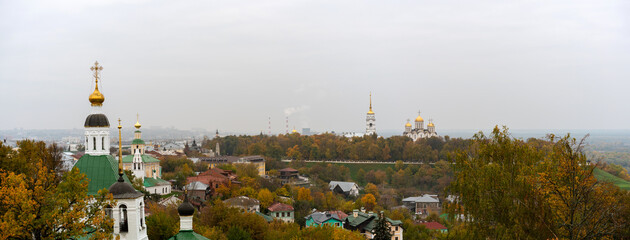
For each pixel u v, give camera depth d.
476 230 54.88
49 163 89.06
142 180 139.38
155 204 105.38
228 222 93.62
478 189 55.62
